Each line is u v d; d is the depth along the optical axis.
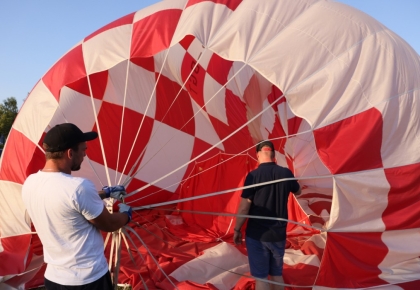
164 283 3.80
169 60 6.13
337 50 3.65
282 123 6.05
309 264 4.26
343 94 3.46
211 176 5.92
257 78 5.93
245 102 6.29
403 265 3.82
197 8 3.90
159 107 6.53
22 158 4.36
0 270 4.11
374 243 3.44
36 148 4.36
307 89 3.40
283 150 6.36
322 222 5.52
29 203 2.21
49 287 2.23
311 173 6.18
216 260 4.36
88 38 4.64
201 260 4.33
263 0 3.91
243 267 4.23
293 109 3.41
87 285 2.19
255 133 6.52
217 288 3.71
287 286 3.44
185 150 6.95
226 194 5.83
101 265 2.27
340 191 3.26
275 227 3.20
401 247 3.52
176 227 5.59
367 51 3.71
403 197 3.45
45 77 4.60
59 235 2.16
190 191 5.93
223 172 5.95
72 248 2.17
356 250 3.38
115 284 3.12
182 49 5.90
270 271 3.34
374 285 3.48
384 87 3.57
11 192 4.40
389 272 3.58
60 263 2.19
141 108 6.31
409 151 3.53
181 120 6.80
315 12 3.90
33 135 4.35
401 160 3.48
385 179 3.38
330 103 3.38
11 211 4.38
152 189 6.48
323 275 3.37
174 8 4.23
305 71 3.46
